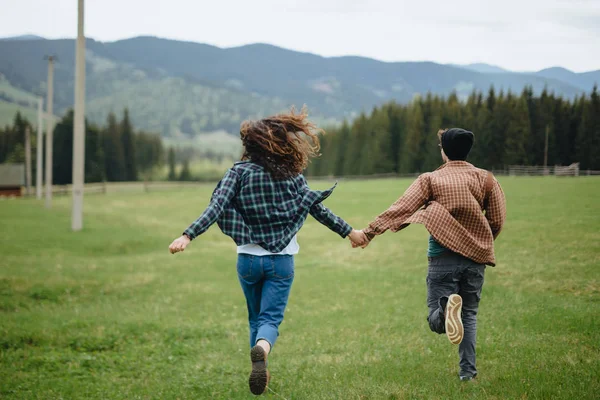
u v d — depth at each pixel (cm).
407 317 904
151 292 1394
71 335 930
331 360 684
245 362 718
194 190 6650
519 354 625
